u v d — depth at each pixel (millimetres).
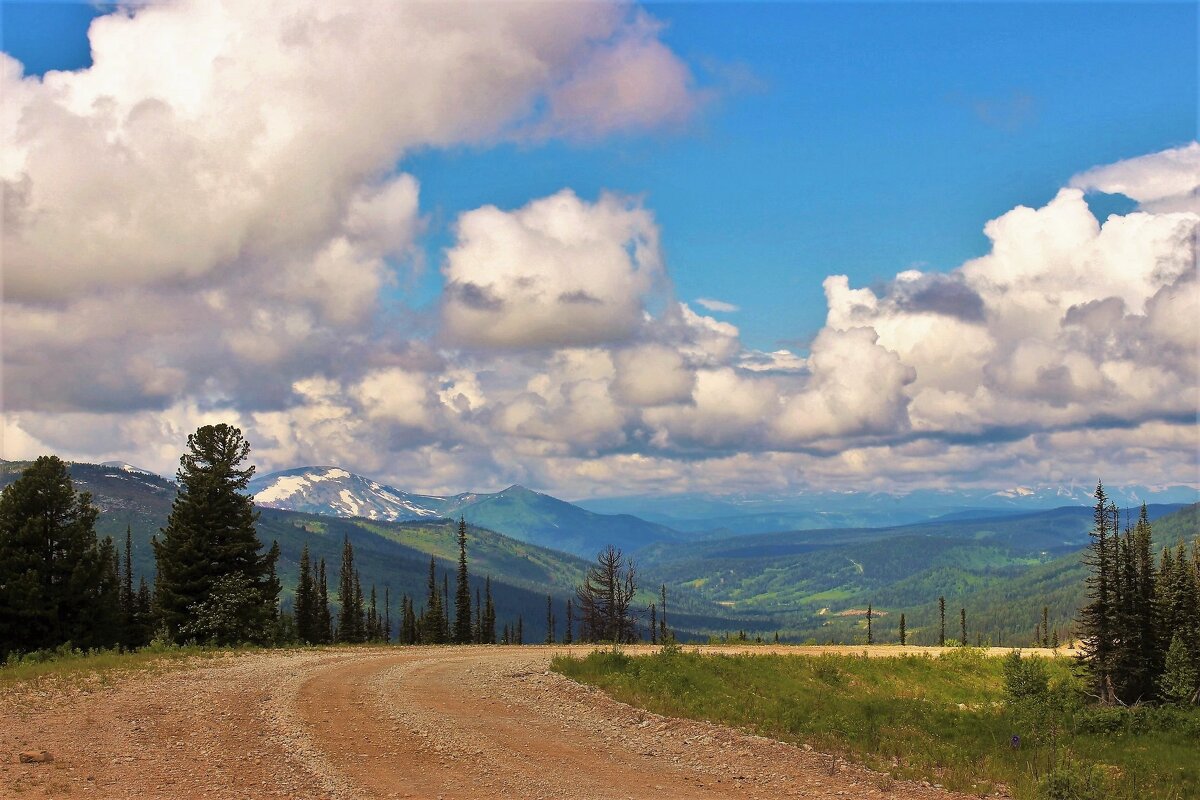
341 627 126938
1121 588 70750
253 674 33250
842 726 25625
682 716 26203
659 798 17125
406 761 19438
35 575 60906
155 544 63188
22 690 26750
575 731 23703
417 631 134250
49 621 61406
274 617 64000
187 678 31344
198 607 60750
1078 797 18469
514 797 16859
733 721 25797
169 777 17203
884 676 50875
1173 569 74750
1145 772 23516
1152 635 68500
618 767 19719
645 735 23391
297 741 20906
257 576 64938
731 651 53562
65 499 63844
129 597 98188
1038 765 22141
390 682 32031
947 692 50594
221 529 63469
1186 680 61969
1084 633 71625
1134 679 68062
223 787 16672
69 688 27578
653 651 52312
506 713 26125
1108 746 28422
